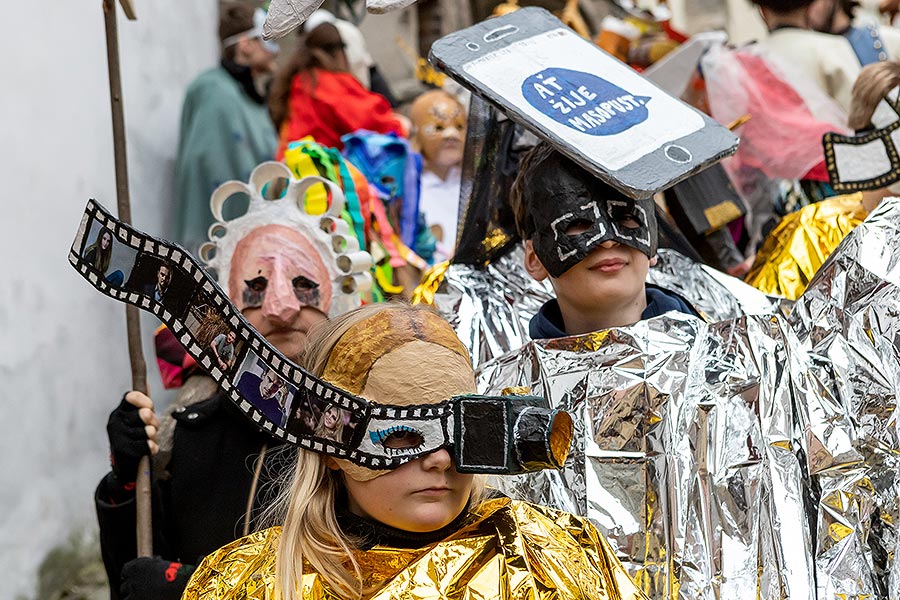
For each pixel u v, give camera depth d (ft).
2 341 21.11
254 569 11.25
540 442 10.49
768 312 13.51
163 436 15.05
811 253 18.13
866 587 12.77
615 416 12.97
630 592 11.57
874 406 13.08
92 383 24.73
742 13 37.22
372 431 10.67
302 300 15.94
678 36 33.60
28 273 22.25
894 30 33.35
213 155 29.12
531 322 14.53
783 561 12.56
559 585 11.14
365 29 39.34
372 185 24.57
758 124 25.03
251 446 14.44
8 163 21.75
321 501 11.15
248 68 30.09
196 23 32.32
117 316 26.22
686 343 13.02
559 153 13.58
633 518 12.76
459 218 15.87
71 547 23.15
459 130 29.94
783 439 12.82
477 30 14.40
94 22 25.73
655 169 13.24
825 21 29.01
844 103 26.30
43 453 22.40
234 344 10.39
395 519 10.85
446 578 10.87
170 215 29.68
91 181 25.20
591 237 13.29
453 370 10.89
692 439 12.82
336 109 28.58
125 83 27.30
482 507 11.42
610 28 33.01
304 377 10.56
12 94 22.08
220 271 16.20
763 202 25.03
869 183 17.35
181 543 14.53
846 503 12.88
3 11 22.03
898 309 13.17
